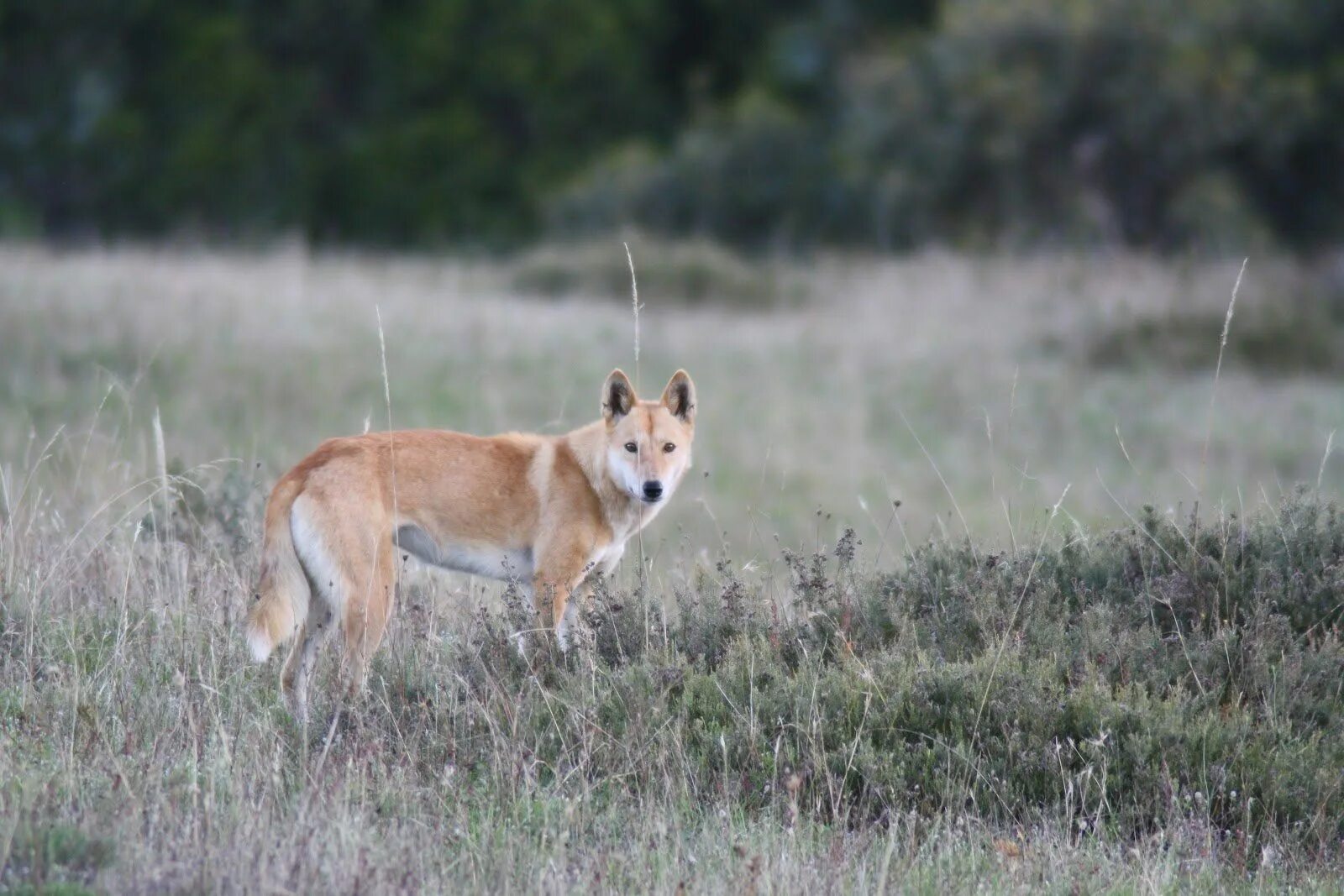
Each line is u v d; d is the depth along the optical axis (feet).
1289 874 56.13
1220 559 73.67
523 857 52.21
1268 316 259.80
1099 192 350.64
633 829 55.62
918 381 223.10
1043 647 67.77
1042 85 358.43
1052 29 362.74
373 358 204.95
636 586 76.43
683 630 70.54
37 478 114.83
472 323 236.02
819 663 66.23
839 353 241.35
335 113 483.10
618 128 495.82
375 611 72.08
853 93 407.23
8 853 46.21
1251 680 65.62
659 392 204.95
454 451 78.23
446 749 61.00
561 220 418.92
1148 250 330.54
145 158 454.81
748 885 49.24
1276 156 350.84
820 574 72.38
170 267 259.60
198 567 77.66
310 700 67.56
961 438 194.18
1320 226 360.69
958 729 61.72
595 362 220.84
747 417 194.90
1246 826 58.08
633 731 61.00
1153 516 76.95
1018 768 60.49
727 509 145.48
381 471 74.95
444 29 477.77
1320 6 375.25
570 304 278.87
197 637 68.80
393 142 463.42
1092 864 54.13
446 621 75.31
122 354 186.70
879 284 310.45
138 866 48.16
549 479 79.71
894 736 62.13
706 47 534.78
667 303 298.76
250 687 67.41
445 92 482.69
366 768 58.18
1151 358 242.58
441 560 79.05
